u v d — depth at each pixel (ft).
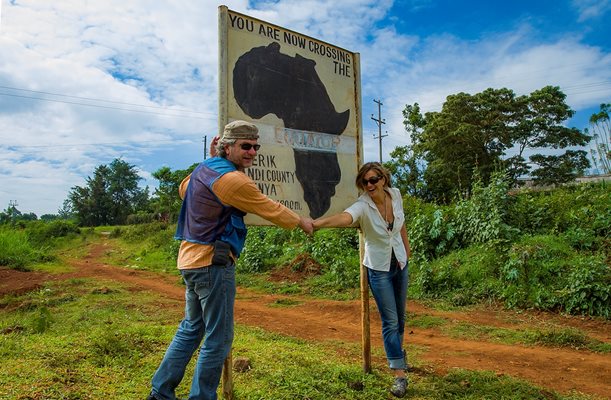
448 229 35.96
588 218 34.17
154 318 24.39
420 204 49.19
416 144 109.81
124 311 26.66
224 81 11.98
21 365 12.78
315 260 41.88
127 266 61.93
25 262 56.34
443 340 20.66
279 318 25.84
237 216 9.55
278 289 36.83
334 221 12.60
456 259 33.12
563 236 32.35
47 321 20.84
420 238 36.29
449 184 96.78
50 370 12.51
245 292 36.37
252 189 9.30
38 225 123.34
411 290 31.14
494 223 32.45
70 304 29.40
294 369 14.01
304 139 13.96
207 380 9.29
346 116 15.33
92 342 15.46
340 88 15.26
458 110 100.58
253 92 12.72
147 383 12.36
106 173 251.80
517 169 99.66
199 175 9.59
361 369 14.62
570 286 25.40
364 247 14.06
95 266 60.34
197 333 9.97
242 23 12.64
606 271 25.77
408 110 116.98
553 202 37.91
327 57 14.96
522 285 27.30
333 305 28.45
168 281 44.24
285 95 13.55
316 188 14.16
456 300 28.27
